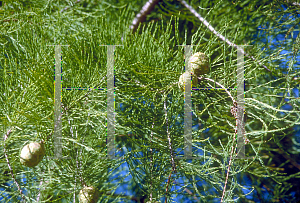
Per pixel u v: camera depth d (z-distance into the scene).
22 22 0.77
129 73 0.77
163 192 0.74
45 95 0.69
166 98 0.75
